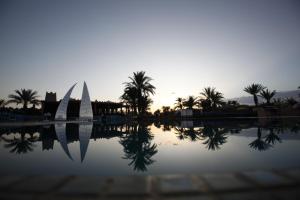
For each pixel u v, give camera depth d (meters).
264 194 2.15
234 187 2.32
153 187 2.36
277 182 2.43
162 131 14.49
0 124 18.97
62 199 2.10
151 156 5.73
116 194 2.20
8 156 5.88
